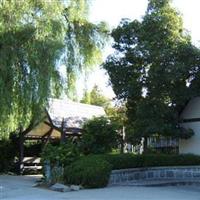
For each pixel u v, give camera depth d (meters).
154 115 23.88
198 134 25.33
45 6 22.73
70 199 15.27
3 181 21.58
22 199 15.24
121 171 21.58
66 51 25.98
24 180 22.34
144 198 15.80
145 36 24.52
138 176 22.67
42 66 22.03
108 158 21.27
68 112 28.27
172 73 23.00
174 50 23.36
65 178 19.17
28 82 22.06
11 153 27.61
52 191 17.67
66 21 26.22
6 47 21.56
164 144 27.06
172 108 24.42
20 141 27.64
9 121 22.31
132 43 25.14
